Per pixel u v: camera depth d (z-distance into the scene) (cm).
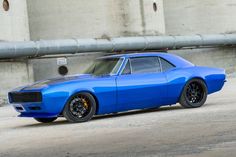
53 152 540
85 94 870
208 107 986
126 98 912
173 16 3288
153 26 2902
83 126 801
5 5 2208
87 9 2678
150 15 2883
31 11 2666
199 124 680
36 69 2581
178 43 2942
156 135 604
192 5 3266
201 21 3253
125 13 2805
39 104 839
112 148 531
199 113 857
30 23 2666
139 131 661
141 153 485
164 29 3022
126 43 2677
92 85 874
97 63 966
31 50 2269
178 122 732
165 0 3284
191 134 586
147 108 982
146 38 2780
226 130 595
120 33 2789
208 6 3241
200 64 3162
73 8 2664
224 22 3241
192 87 999
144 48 2777
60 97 844
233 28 3259
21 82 2269
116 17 2773
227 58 3212
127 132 662
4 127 937
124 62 930
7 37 2208
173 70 978
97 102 886
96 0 2695
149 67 953
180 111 940
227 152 451
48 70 2573
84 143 591
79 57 2611
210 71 1020
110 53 2697
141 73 938
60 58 2556
